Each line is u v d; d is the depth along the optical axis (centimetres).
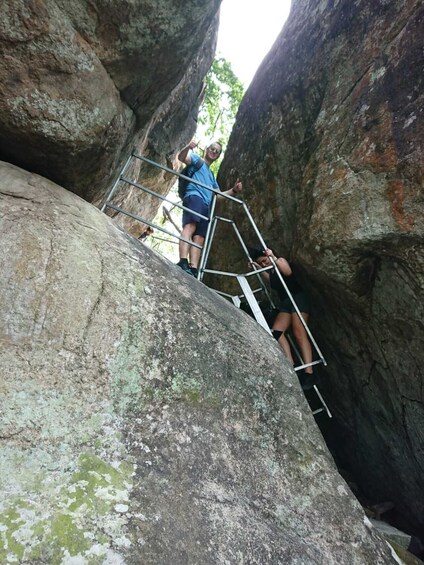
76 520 191
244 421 262
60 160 315
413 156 326
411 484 442
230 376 275
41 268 256
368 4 421
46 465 205
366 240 342
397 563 248
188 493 220
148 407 242
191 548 201
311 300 456
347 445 515
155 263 314
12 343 230
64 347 239
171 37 327
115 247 298
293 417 280
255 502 234
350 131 382
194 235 493
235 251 549
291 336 487
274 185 495
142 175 711
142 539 194
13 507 188
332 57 451
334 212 364
